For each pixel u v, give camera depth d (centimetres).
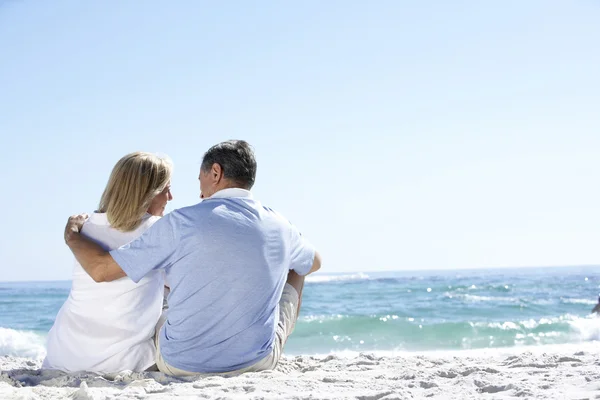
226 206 292
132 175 312
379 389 265
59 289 3603
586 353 414
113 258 292
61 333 321
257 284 291
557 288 3128
